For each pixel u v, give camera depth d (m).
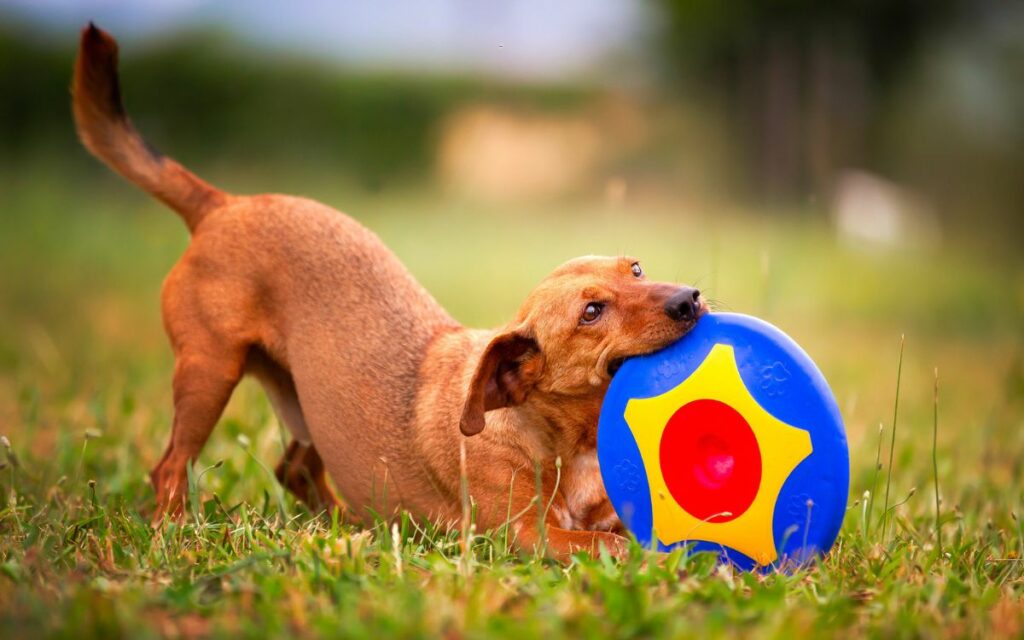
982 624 3.98
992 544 5.32
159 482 6.02
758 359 4.75
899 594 4.26
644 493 4.91
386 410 5.87
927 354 11.89
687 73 26.62
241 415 7.74
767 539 4.65
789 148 25.47
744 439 4.70
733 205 23.62
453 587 4.16
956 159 24.19
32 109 23.72
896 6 25.11
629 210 22.16
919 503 6.24
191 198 6.44
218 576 4.37
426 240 17.89
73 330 11.41
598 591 4.14
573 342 5.26
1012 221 22.55
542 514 5.11
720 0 25.66
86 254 15.73
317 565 4.32
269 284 6.12
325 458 6.10
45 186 20.08
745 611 3.95
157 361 9.74
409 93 25.23
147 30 25.17
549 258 16.36
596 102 25.92
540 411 5.41
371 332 6.02
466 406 5.09
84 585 4.28
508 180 24.17
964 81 24.69
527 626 3.67
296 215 6.25
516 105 25.58
